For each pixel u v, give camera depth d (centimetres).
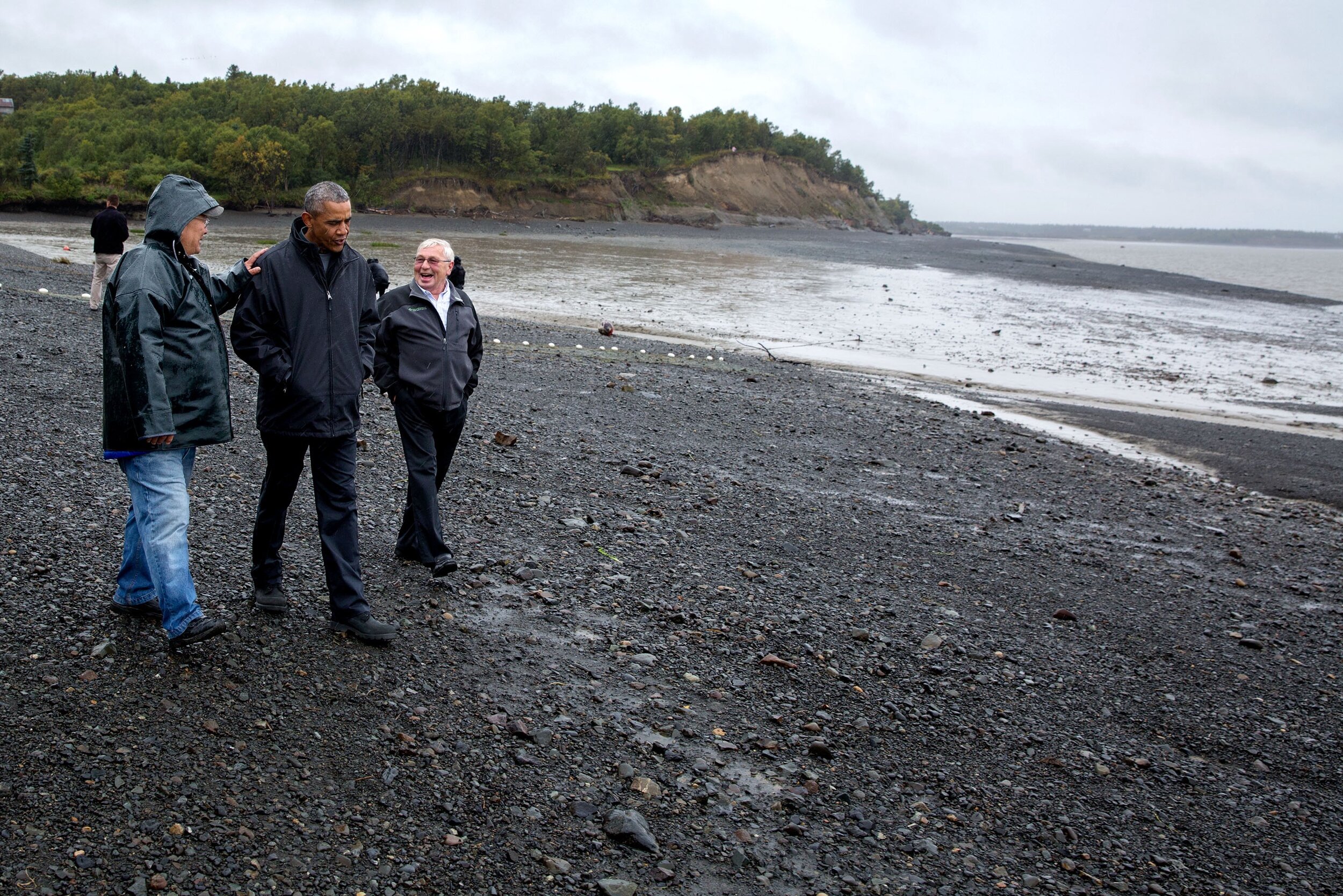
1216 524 1037
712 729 462
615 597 597
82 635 431
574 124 15400
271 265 440
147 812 332
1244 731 548
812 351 2303
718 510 824
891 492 988
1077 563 821
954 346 2577
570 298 3144
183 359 407
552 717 446
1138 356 2619
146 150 9819
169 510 409
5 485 605
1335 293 6512
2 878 290
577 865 352
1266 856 432
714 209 16175
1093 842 423
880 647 581
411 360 545
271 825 338
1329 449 1503
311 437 451
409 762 389
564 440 1003
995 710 527
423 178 11744
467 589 572
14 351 1068
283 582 513
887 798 430
